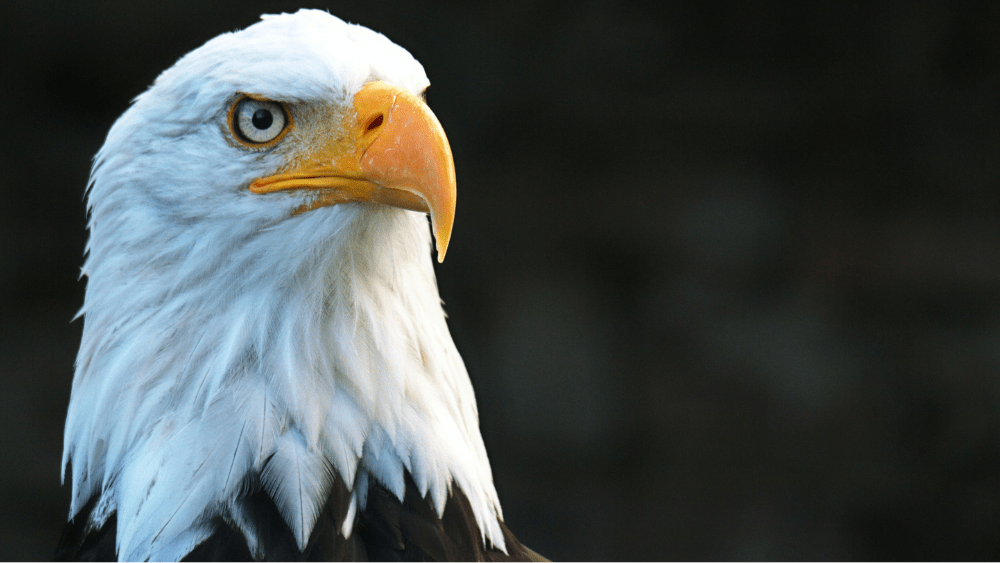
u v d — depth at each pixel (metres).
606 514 12.59
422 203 3.64
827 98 13.84
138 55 13.58
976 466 12.35
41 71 13.36
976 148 13.52
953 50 13.49
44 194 13.59
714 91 14.03
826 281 13.49
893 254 13.37
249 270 3.66
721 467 12.75
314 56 3.62
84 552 3.77
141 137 3.73
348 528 3.61
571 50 13.98
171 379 3.62
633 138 14.14
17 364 12.91
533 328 13.52
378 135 3.61
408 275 3.93
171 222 3.68
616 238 13.89
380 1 13.62
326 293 3.69
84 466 3.86
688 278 13.70
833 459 12.62
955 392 12.55
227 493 3.51
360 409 3.71
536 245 13.99
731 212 13.84
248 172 3.65
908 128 13.67
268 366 3.62
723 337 13.30
